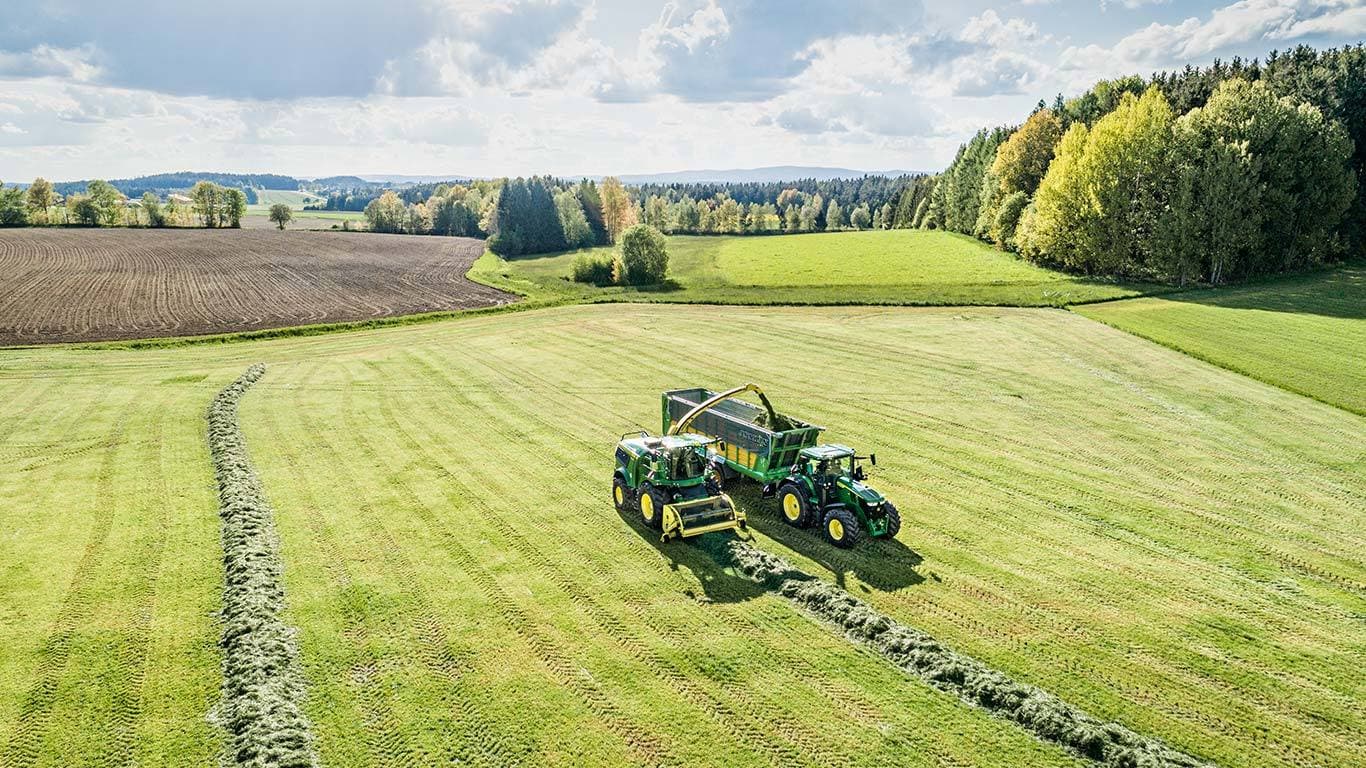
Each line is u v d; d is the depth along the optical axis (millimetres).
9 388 29875
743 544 16156
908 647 12461
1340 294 52531
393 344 41594
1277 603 14180
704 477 17562
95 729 10570
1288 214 58344
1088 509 18375
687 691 11477
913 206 167125
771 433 18203
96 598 13961
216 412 26281
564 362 35844
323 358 37688
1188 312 46250
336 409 27500
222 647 12516
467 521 17594
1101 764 10109
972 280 64812
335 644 12609
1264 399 28203
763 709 11086
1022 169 86625
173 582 14602
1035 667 12133
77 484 19656
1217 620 13562
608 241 128500
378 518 17766
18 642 12539
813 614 13641
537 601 14016
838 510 16422
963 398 28672
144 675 11766
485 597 14148
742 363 35156
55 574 14836
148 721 10758
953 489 19625
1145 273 62312
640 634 12953
